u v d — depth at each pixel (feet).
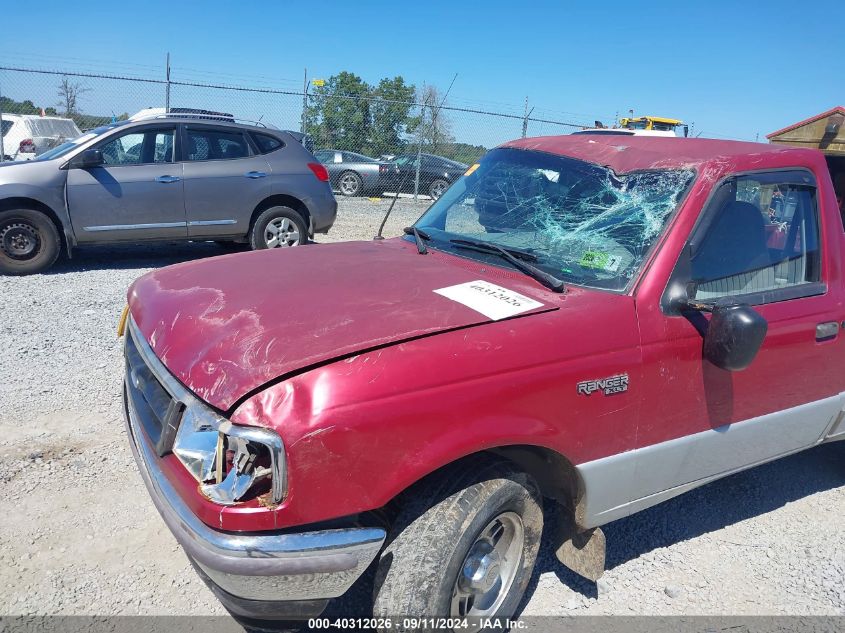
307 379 6.84
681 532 12.21
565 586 10.45
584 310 8.60
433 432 7.20
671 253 9.23
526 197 11.19
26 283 25.08
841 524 12.82
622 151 11.01
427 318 7.95
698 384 9.47
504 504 8.06
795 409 11.15
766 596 10.59
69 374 16.47
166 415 7.52
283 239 30.86
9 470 12.04
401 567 7.43
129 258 31.12
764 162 10.48
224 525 6.57
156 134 28.02
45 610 9.07
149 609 9.27
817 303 11.02
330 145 60.90
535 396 7.89
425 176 58.85
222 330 7.82
